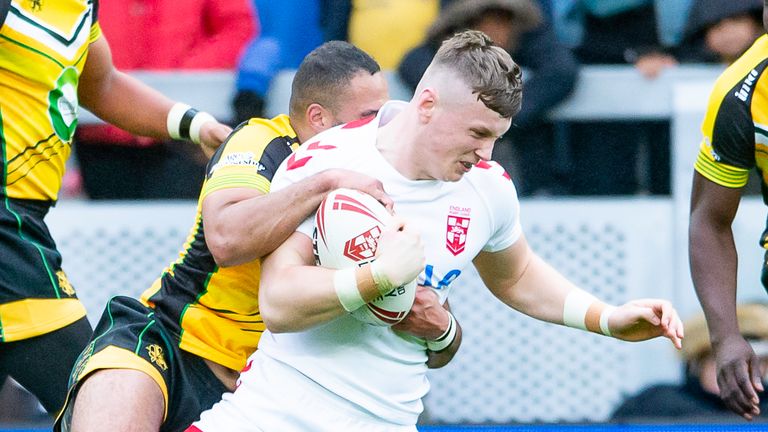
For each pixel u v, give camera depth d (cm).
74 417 1188
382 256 1041
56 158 1390
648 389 1855
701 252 1408
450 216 1137
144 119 1488
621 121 1884
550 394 1892
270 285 1085
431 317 1134
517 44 1858
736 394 1372
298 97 1258
